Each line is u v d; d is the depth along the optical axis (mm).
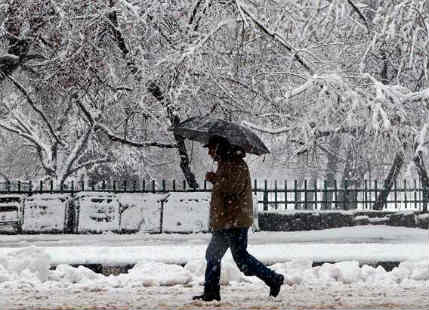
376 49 53688
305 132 50750
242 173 17219
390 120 51594
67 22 47000
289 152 56969
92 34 47750
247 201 17266
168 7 48906
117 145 70500
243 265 17516
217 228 17156
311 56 52969
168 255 28766
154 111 51469
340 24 54500
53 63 48625
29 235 43781
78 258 27266
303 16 53188
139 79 49938
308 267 24969
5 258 23047
